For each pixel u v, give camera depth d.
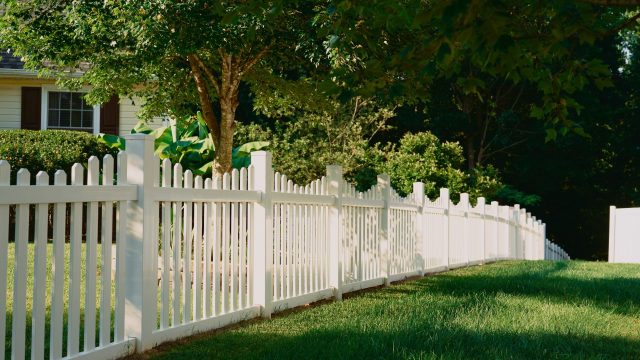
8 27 9.26
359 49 4.93
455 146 23.06
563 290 9.62
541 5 3.59
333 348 5.29
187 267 5.89
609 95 31.25
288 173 19.97
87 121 18.23
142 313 5.17
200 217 6.06
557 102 4.03
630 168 33.28
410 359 4.99
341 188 8.84
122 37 8.95
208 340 5.72
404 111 27.52
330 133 21.53
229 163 11.02
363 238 9.79
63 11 9.35
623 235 20.09
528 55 3.90
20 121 17.86
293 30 9.45
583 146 30.38
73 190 4.52
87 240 4.71
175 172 5.64
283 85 11.64
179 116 12.59
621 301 8.77
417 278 11.70
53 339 4.39
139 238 5.16
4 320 4.04
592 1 3.31
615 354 5.60
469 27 3.15
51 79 17.73
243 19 8.40
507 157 32.50
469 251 15.39
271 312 7.13
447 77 4.04
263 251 6.96
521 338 5.89
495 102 29.55
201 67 11.25
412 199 11.91
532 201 27.98
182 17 8.27
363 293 9.38
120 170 5.11
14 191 4.03
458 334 5.96
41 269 4.29
